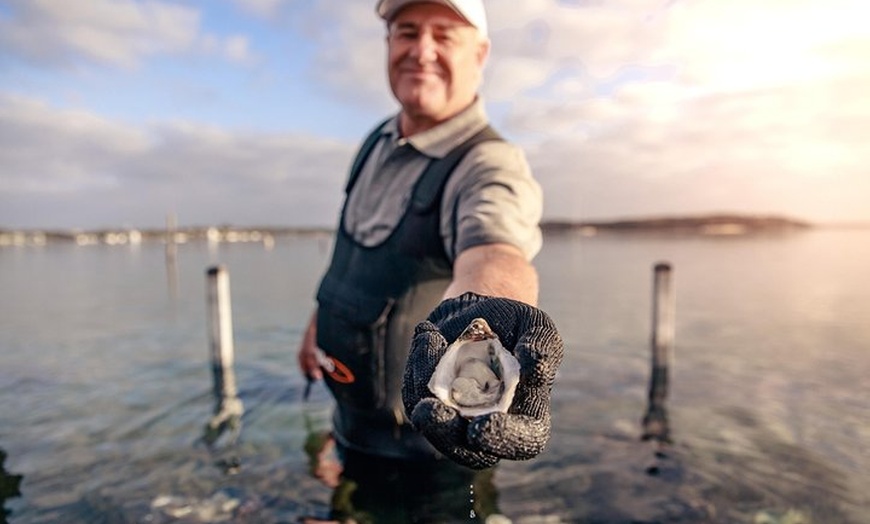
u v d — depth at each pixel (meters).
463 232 2.68
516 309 1.44
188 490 4.88
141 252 74.25
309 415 7.00
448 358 1.38
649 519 4.46
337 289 3.90
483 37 3.81
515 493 4.91
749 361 10.63
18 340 12.71
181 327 14.44
